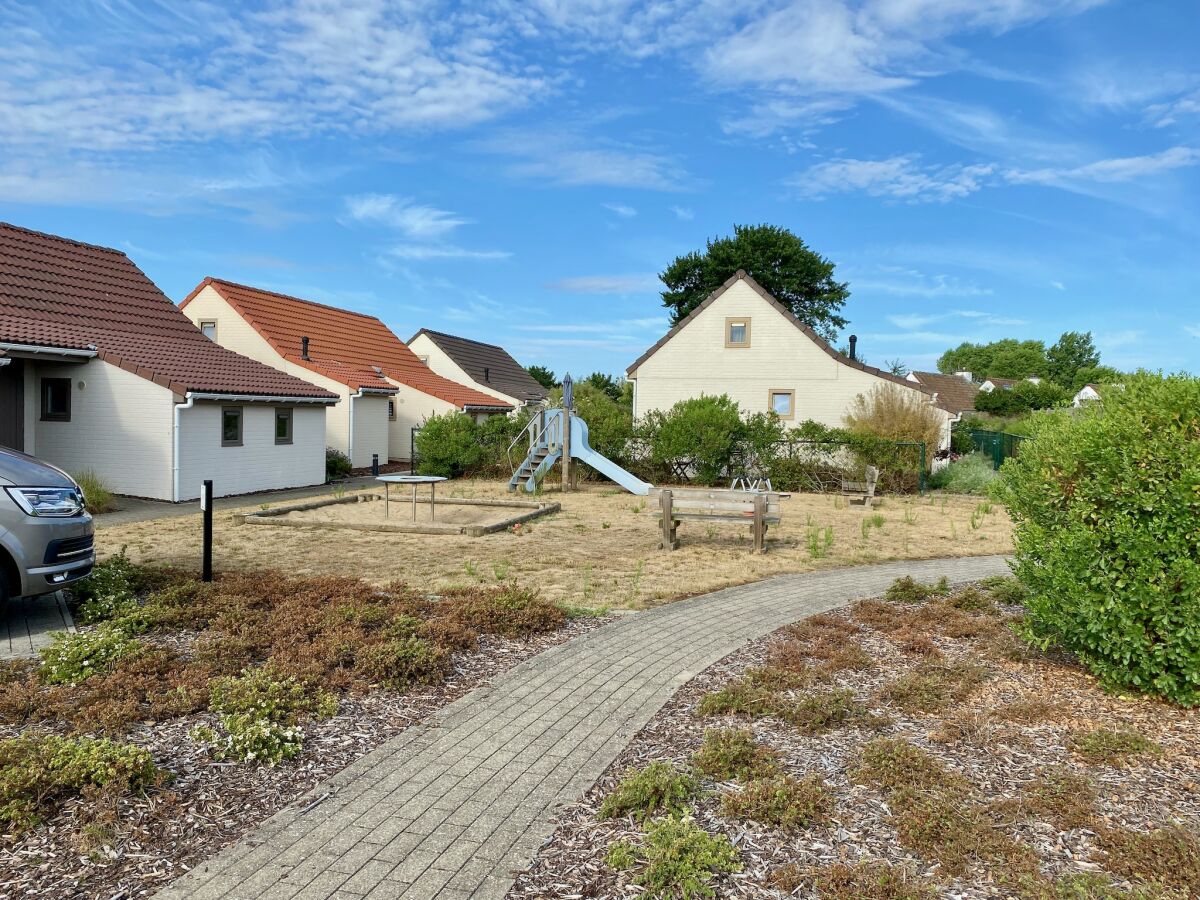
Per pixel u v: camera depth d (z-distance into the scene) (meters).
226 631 6.11
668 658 5.91
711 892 2.88
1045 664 5.66
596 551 10.67
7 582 6.25
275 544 10.85
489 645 6.19
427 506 15.45
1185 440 4.81
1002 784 3.80
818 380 25.83
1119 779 3.85
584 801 3.67
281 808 3.57
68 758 3.66
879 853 3.20
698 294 47.81
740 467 21.27
